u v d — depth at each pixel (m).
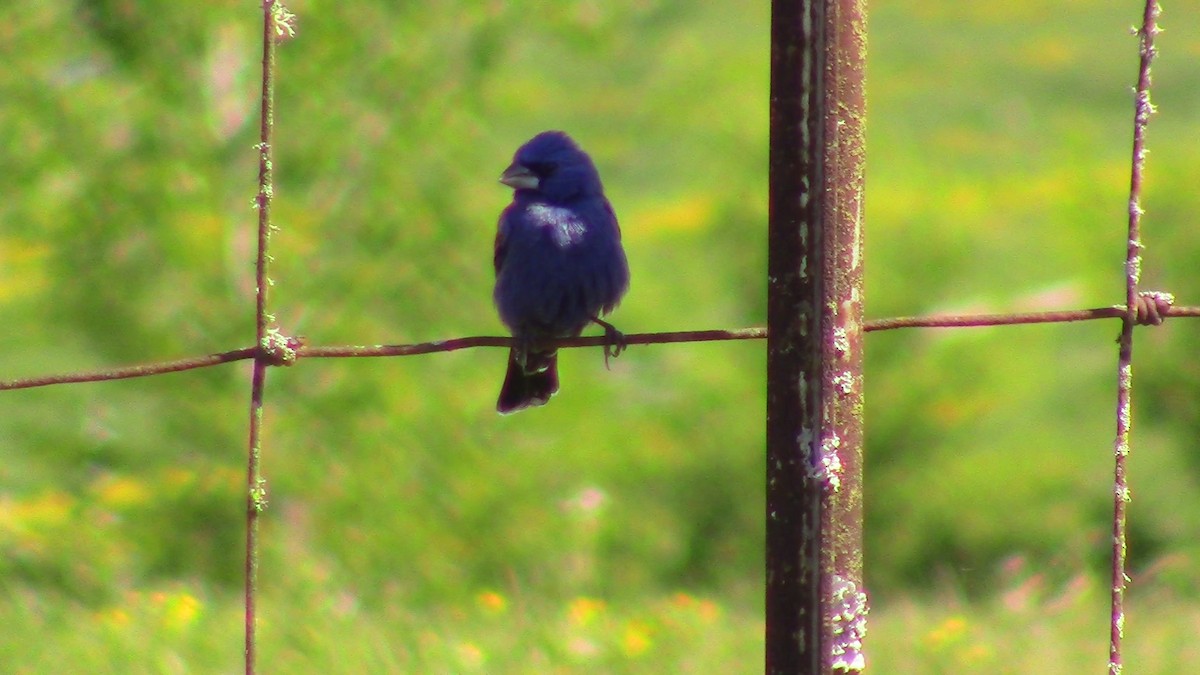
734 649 9.30
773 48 3.97
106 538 15.94
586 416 18.28
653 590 17.17
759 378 18.89
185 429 17.52
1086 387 22.33
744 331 4.97
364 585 16.19
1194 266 17.95
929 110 46.97
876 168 34.97
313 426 17.20
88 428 17.75
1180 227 18.11
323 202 17.06
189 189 16.75
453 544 17.11
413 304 17.27
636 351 20.58
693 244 26.73
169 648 9.16
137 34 16.33
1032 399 21.70
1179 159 19.12
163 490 17.17
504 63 17.16
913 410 18.25
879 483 18.22
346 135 16.83
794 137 3.95
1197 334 17.88
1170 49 52.47
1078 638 9.71
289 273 17.02
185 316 17.31
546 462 17.81
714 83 18.91
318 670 8.80
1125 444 4.49
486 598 11.03
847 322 3.97
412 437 17.23
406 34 16.64
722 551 18.19
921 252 18.73
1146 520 18.22
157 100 16.58
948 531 18.03
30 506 16.64
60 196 16.72
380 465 17.12
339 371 17.11
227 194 16.97
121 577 15.88
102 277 17.00
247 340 17.20
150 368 4.79
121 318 17.47
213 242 17.14
